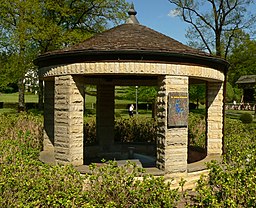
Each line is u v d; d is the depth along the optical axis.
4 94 59.12
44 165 6.13
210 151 10.06
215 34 29.53
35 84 28.14
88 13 27.47
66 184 5.34
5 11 24.69
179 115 7.82
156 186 5.23
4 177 5.28
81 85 8.31
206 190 4.86
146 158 11.10
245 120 27.59
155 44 7.95
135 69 7.54
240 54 31.41
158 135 8.01
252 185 4.91
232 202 4.54
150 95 36.53
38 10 23.27
